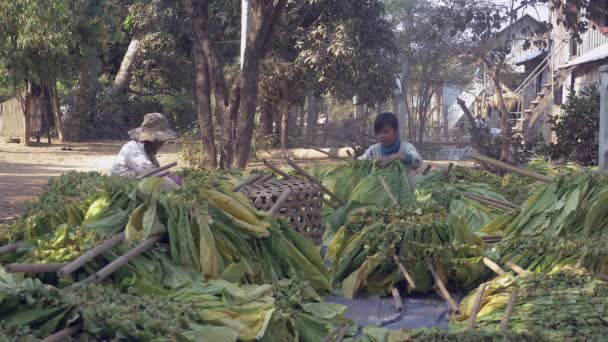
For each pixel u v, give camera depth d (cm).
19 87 2728
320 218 752
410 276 614
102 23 2558
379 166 824
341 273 636
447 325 529
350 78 2641
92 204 525
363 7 2630
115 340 372
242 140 1308
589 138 1565
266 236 573
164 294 456
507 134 1677
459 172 1144
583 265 555
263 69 2516
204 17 1359
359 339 470
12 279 423
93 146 3080
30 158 2436
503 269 609
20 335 355
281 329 462
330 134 3152
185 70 3281
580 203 623
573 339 434
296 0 2567
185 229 510
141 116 3703
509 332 424
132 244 485
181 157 2098
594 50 2242
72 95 3412
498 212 900
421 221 631
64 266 436
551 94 2581
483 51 2022
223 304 451
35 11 2370
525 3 1680
